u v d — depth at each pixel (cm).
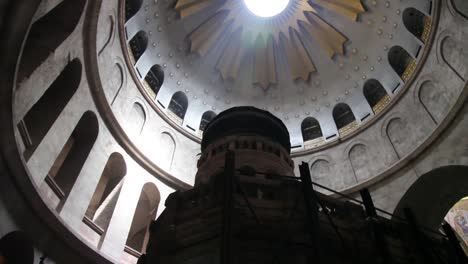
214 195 788
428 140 1822
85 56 1545
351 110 2641
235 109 1424
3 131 902
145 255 768
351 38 2675
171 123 2431
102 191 1847
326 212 714
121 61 2009
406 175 1922
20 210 1042
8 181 975
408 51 2239
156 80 2534
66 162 1545
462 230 2506
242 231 685
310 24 2847
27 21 853
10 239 1077
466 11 1669
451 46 1791
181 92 2711
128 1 2152
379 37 2484
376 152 2234
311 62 2906
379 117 2317
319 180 2398
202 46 2820
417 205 1884
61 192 1359
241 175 867
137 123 2138
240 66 3011
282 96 2984
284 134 1381
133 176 1900
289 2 2850
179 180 2127
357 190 2117
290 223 712
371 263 715
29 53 1221
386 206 1931
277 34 2975
